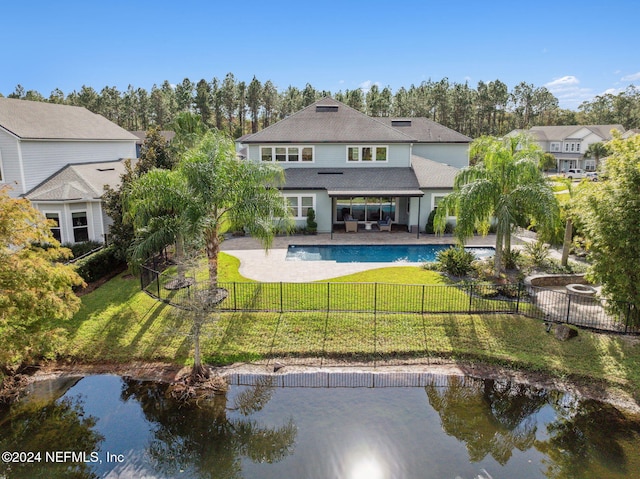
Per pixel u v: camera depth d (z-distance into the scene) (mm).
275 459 10102
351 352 14648
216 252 16797
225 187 16297
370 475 9555
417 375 13656
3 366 12945
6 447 10711
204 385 13078
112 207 20406
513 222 17797
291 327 15531
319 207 29078
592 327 14984
